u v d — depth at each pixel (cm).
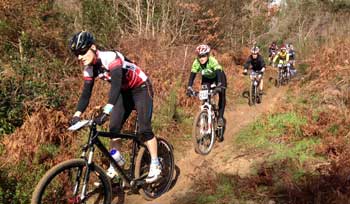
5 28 782
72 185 432
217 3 1739
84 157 385
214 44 1717
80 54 380
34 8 851
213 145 682
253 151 596
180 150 654
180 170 571
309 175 462
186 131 739
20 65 661
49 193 418
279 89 1320
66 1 1077
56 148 541
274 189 453
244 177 500
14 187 426
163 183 498
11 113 565
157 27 1282
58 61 760
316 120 669
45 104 592
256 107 1017
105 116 381
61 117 570
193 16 1532
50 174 356
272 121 709
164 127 709
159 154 494
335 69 885
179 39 1359
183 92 884
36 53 767
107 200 412
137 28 1259
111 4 1215
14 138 510
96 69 400
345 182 436
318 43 1596
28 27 805
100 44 952
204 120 643
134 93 444
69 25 958
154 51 1042
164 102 763
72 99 652
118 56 407
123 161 436
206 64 669
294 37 2375
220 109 695
